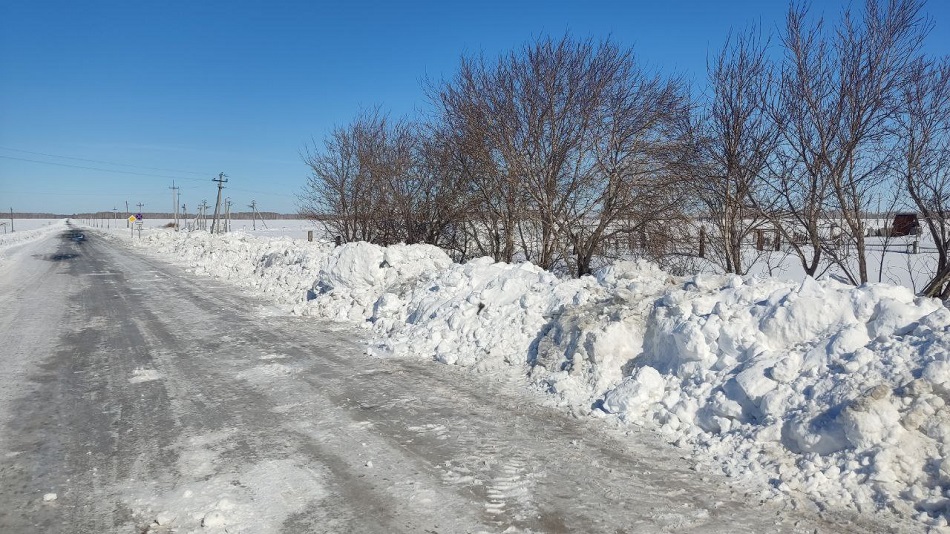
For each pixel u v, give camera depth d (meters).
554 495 4.29
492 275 10.31
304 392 6.79
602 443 5.24
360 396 6.63
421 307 10.16
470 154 13.75
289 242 23.19
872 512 3.94
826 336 5.52
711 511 4.06
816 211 9.32
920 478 4.05
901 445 4.20
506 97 13.09
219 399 6.57
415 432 5.53
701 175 10.62
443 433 5.50
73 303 13.81
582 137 12.52
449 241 17.34
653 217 11.73
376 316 10.79
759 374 5.28
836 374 4.94
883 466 4.14
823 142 8.99
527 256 14.37
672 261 11.93
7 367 7.98
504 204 14.22
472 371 7.60
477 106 13.38
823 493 4.19
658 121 12.12
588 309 7.64
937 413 4.28
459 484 4.47
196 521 3.96
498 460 4.90
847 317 5.61
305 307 12.22
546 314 8.27
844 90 8.76
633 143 12.21
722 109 10.08
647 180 11.81
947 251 8.55
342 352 8.77
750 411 5.21
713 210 10.70
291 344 9.32
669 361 6.35
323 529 3.85
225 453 5.07
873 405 4.36
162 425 5.77
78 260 27.22
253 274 18.59
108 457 5.01
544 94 12.81
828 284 6.13
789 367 5.21
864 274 9.07
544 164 12.90
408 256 13.09
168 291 15.96
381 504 4.18
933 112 8.34
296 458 4.96
